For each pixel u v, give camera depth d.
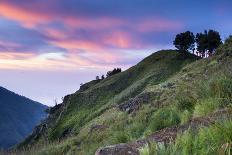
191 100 11.68
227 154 6.14
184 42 148.88
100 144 18.94
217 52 42.91
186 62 124.12
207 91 10.98
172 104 12.90
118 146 7.98
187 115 10.73
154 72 119.06
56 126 106.94
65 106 121.06
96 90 124.62
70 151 25.77
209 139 6.62
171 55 135.50
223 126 6.73
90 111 108.12
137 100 33.22
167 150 6.46
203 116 8.76
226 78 10.80
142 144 7.91
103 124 32.16
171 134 8.20
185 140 6.57
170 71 119.00
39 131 126.38
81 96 122.69
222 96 10.20
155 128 11.54
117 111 36.22
